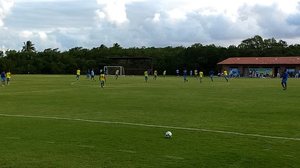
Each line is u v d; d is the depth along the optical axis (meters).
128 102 32.56
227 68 153.00
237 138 15.94
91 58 187.12
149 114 24.14
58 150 13.49
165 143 14.81
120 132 17.22
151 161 12.16
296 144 14.76
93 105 30.03
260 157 12.70
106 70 151.75
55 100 34.69
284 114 24.33
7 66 172.12
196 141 15.24
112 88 55.78
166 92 46.59
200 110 26.56
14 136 16.02
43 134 16.55
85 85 64.88
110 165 11.67
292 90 51.28
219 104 31.02
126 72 165.50
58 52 190.50
